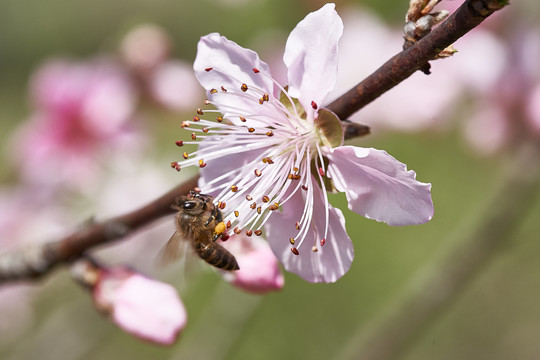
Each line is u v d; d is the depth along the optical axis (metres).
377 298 0.46
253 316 0.35
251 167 0.24
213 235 0.24
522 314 0.49
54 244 0.26
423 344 0.49
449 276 0.33
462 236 0.36
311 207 0.24
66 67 0.35
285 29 0.38
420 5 0.23
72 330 0.35
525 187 0.33
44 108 0.35
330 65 0.24
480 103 0.35
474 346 0.48
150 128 0.36
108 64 0.35
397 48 0.36
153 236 0.34
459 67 0.35
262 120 0.24
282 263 0.24
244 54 0.24
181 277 0.34
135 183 0.35
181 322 0.26
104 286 0.26
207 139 0.25
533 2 0.34
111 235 0.26
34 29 1.02
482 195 0.45
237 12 0.42
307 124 0.24
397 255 0.46
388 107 0.35
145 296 0.26
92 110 0.35
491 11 0.22
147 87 0.35
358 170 0.23
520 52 0.34
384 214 0.23
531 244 0.49
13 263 0.26
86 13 1.01
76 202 0.35
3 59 1.03
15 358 0.36
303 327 0.46
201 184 0.24
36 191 0.35
